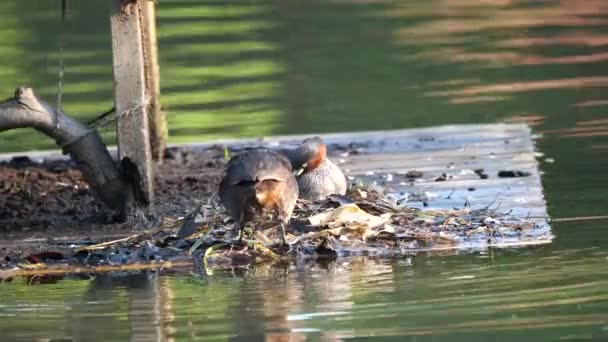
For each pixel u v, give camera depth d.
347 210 12.30
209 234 12.21
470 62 25.03
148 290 10.80
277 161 11.37
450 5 32.12
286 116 21.11
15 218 13.45
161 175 15.51
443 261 11.41
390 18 30.38
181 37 28.27
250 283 10.93
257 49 26.84
